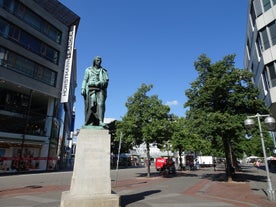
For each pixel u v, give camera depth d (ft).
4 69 86.22
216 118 52.06
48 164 103.60
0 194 35.99
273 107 76.54
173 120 74.54
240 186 49.62
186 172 102.27
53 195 35.12
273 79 73.46
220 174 85.71
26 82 94.22
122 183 55.98
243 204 29.76
